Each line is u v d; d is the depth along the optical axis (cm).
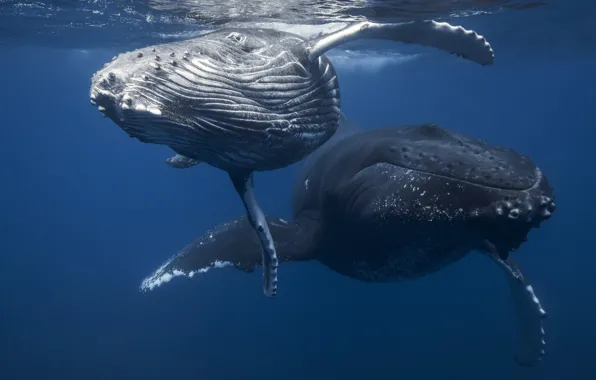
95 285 3975
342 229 761
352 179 718
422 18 1377
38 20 1817
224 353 2605
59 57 3556
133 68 410
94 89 411
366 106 8375
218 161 505
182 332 2925
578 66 4091
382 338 2659
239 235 855
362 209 688
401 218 631
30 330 3103
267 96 487
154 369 2498
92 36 2072
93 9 1518
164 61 423
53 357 2716
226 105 451
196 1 1241
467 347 2483
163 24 1575
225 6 1255
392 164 665
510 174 555
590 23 1992
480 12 1522
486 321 2823
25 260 5072
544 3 1548
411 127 740
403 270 747
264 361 2488
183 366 2509
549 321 2772
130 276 4219
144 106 400
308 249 842
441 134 672
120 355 2688
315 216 873
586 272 3784
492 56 636
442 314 2977
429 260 695
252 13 1295
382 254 733
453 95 6681
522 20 1841
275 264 639
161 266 908
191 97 430
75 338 2945
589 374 2162
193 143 460
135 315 3238
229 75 459
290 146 531
